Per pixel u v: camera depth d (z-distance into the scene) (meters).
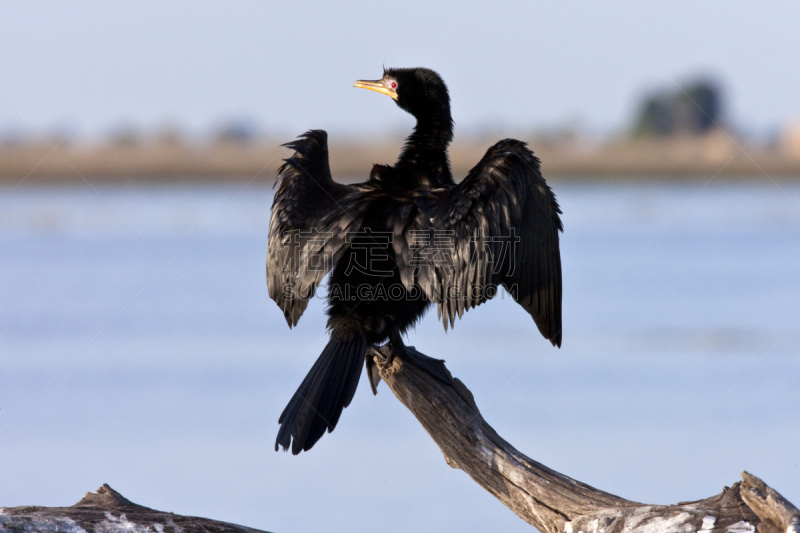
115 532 7.02
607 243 38.97
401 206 9.30
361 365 8.88
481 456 8.41
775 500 6.70
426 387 8.80
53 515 7.02
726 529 6.87
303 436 8.30
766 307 26.50
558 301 9.70
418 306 9.46
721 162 63.53
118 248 37.53
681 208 51.38
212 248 37.75
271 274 9.88
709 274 32.00
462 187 9.33
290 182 9.94
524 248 9.47
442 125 10.46
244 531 7.27
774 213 49.00
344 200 9.59
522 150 9.52
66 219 46.78
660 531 7.02
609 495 7.97
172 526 7.15
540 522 8.08
